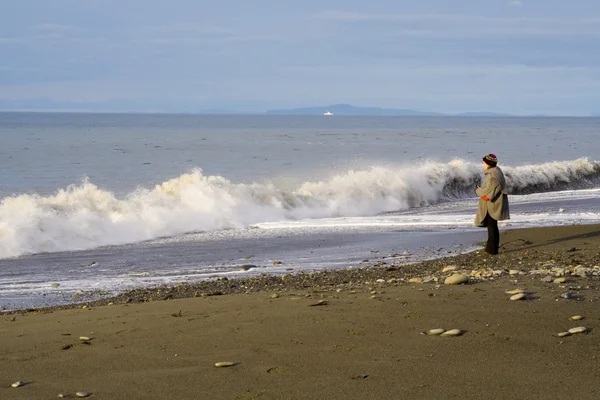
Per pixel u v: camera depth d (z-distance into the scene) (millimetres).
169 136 79688
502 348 5773
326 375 5180
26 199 16422
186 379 5191
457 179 25953
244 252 13984
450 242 14703
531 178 28766
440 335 6215
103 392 4957
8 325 7551
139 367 5547
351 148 57438
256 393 4828
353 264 12367
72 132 88188
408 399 4637
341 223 18234
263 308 7695
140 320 7391
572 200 23062
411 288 8820
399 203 22359
